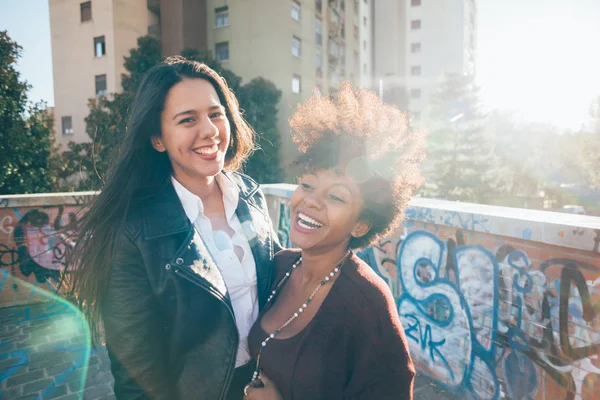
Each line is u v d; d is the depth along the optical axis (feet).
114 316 4.00
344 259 4.03
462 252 9.79
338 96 4.09
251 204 5.43
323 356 3.63
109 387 11.42
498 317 9.05
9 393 11.10
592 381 7.36
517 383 8.72
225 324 4.31
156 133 4.30
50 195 17.98
